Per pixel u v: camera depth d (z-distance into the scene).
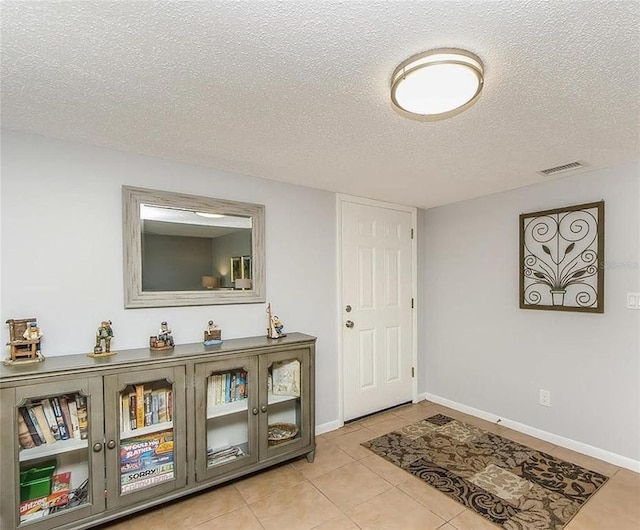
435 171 2.54
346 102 1.57
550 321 2.80
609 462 2.45
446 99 1.42
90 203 2.06
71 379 1.70
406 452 2.62
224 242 2.52
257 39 1.16
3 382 1.56
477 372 3.32
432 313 3.76
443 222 3.66
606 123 1.78
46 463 1.74
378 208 3.44
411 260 3.72
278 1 1.00
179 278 2.33
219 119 1.74
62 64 1.30
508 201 3.08
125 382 1.83
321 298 3.03
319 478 2.29
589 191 2.57
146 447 1.92
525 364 2.96
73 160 2.02
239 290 2.57
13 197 1.86
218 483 2.14
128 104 1.60
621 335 2.42
